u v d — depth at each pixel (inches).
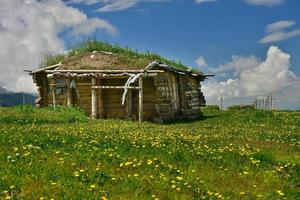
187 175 585.9
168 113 1907.0
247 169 652.1
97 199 447.8
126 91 1708.9
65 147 729.6
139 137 918.4
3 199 426.3
